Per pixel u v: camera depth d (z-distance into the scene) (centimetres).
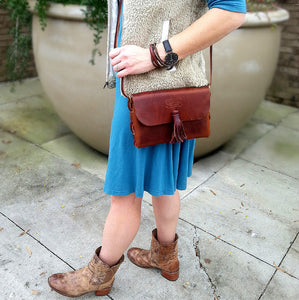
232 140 310
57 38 225
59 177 241
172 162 126
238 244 187
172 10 104
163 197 137
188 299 152
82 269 146
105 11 203
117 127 119
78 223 196
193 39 104
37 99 379
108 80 127
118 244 137
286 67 380
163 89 113
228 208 217
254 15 224
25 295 150
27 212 203
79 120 248
